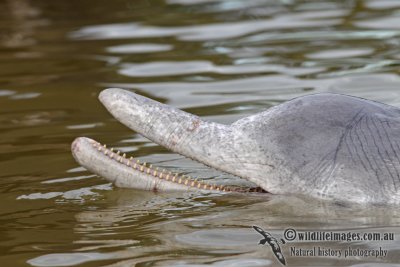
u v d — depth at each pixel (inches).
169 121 1079.6
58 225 1007.0
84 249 925.2
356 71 1632.6
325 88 1530.5
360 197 1015.6
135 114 1083.3
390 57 1727.4
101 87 1640.0
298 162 1040.8
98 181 1158.3
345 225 957.2
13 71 1801.2
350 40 1910.7
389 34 1940.2
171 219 1007.6
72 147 1099.3
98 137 1352.1
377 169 1022.4
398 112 1076.5
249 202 1051.3
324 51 1823.3
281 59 1777.8
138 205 1061.8
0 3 2603.3
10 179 1181.7
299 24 2124.8
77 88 1643.7
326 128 1047.6
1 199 1107.3
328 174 1029.2
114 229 984.9
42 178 1180.5
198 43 1977.1
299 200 1032.8
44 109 1524.4
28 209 1067.3
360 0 2377.0
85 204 1075.9
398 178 1016.9
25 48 2009.1
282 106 1079.0
